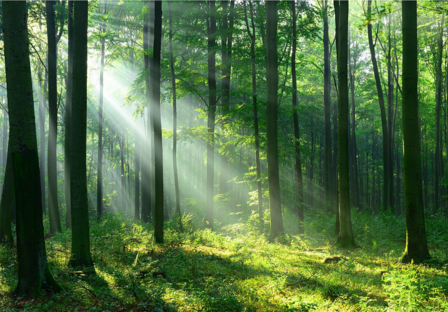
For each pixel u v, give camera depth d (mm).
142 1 21297
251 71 18719
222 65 19031
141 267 8844
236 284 7922
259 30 20453
